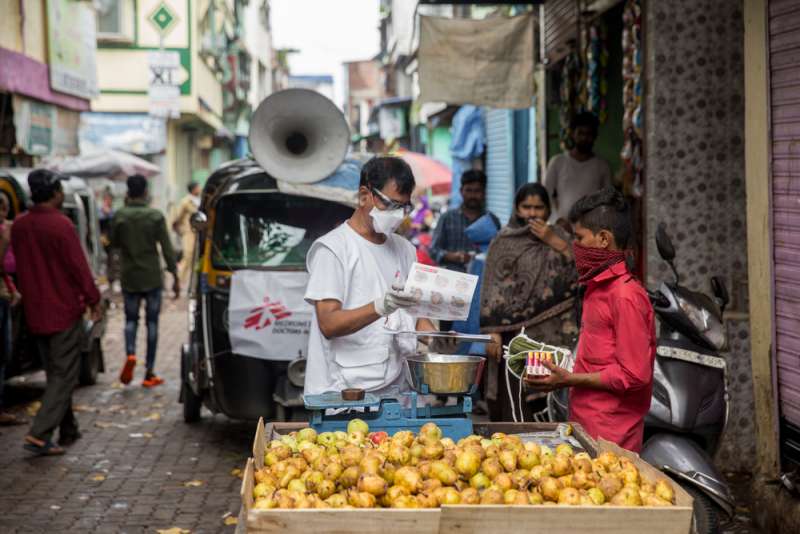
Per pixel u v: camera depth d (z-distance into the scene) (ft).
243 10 144.25
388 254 13.47
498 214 57.77
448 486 9.86
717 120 21.91
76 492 20.95
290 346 21.91
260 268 22.77
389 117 113.50
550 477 9.86
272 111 22.39
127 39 86.07
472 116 61.62
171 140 96.22
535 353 12.45
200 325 24.35
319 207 24.09
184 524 18.92
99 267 35.76
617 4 28.43
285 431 12.29
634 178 23.88
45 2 46.68
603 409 12.73
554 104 38.96
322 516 8.82
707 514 13.30
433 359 12.56
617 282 12.51
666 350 14.28
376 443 11.12
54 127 49.37
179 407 29.66
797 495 16.96
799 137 16.62
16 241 23.24
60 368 23.65
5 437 25.80
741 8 21.76
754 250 18.11
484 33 33.71
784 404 17.49
